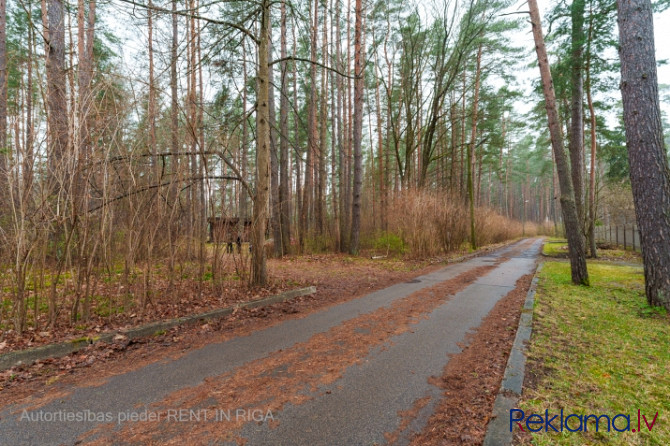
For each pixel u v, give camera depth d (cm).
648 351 378
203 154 577
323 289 761
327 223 1828
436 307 602
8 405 265
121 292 549
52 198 428
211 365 344
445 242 1565
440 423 242
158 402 270
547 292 719
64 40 708
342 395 283
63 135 436
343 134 2330
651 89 586
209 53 705
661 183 572
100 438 223
